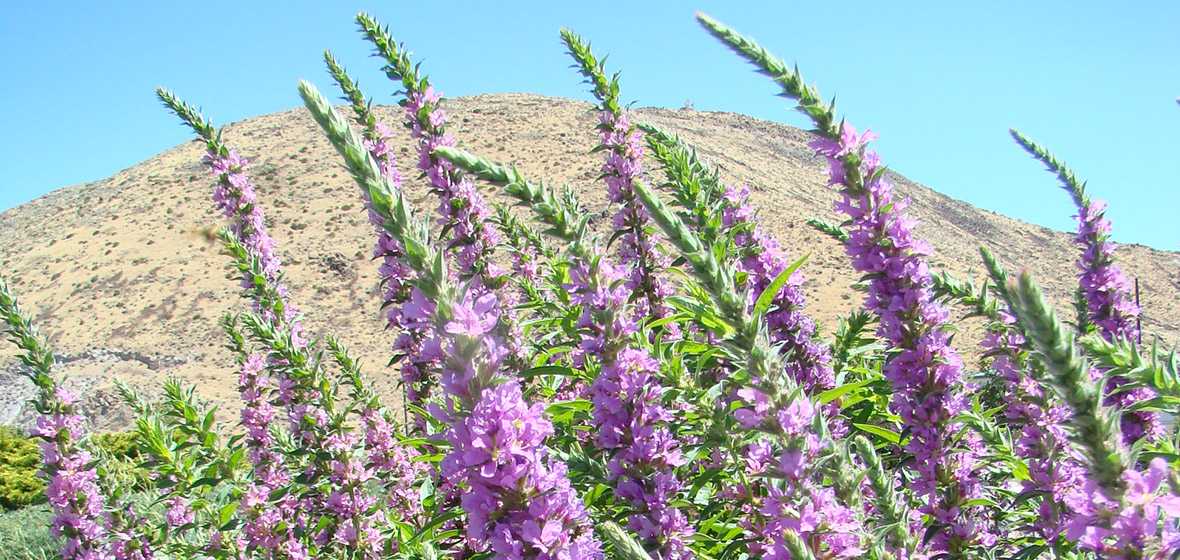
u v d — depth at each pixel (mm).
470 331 2262
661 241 5195
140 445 6039
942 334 3473
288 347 5766
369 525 5645
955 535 3381
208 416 6035
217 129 6641
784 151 105125
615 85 5445
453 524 3961
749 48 3184
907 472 3727
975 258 71812
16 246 84062
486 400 2266
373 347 54781
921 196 94938
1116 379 3688
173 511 6480
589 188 68125
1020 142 5227
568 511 2354
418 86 5621
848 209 3496
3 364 43906
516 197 3211
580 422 4090
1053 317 1647
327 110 2260
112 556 5867
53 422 5859
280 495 5770
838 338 5191
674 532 3131
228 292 63875
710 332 3855
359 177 2262
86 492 5824
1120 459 1637
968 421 3432
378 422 5871
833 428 3799
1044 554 3484
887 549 2564
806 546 2135
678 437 3807
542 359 4879
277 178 82562
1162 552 1589
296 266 66188
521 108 98812
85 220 84250
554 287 4949
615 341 3363
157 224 78250
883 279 3506
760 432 2465
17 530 12359
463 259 5379
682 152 5223
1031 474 3406
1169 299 65062
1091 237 5020
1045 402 3570
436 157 5438
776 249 4520
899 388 3549
